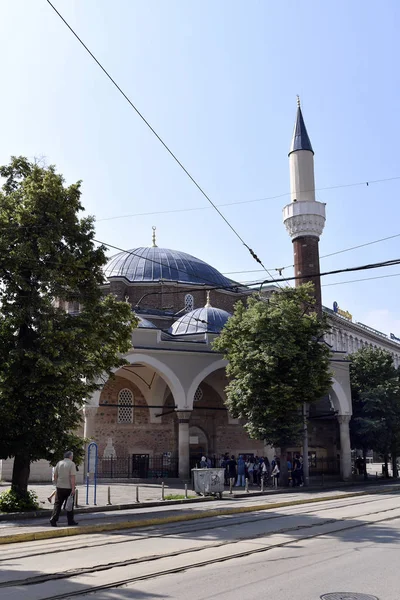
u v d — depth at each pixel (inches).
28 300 698.8
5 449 693.3
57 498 567.5
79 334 717.9
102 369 787.4
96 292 762.8
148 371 1510.8
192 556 401.7
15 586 320.8
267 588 307.4
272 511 736.3
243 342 1259.8
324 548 427.5
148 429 1526.8
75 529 538.3
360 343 3348.9
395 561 379.6
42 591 308.8
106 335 757.9
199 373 1408.7
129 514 681.0
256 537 487.5
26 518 649.6
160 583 322.7
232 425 1642.5
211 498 917.2
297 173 1865.2
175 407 1382.9
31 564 380.8
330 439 1708.9
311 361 1243.8
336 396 1572.3
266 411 1210.6
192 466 1588.3
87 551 429.7
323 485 1291.8
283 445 1241.4
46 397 688.4
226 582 322.0
